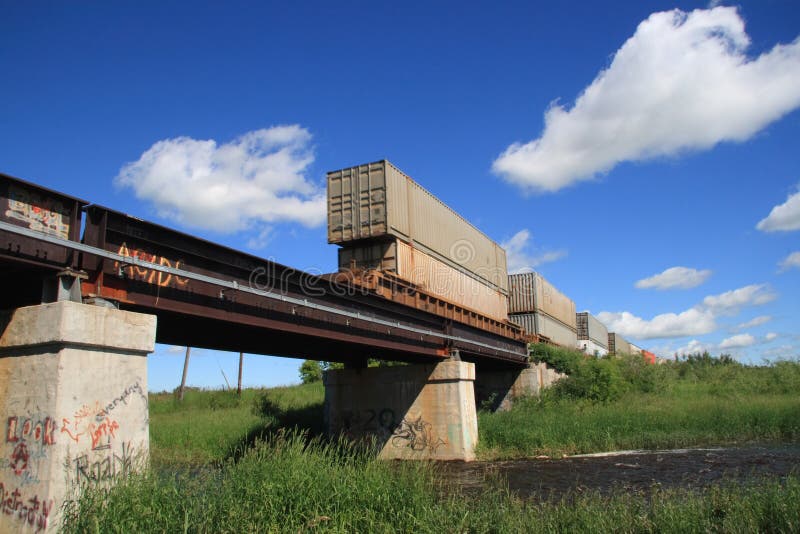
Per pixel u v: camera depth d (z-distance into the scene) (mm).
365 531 9727
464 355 30578
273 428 32062
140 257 12000
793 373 42312
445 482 17734
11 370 10102
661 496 12078
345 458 12602
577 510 11008
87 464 9641
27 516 9195
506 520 10273
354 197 25344
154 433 32812
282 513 9461
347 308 19406
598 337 67562
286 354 23359
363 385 27531
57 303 9727
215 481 10094
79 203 10773
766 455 21641
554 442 26125
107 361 10320
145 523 8297
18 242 9656
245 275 14969
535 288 44031
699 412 30000
